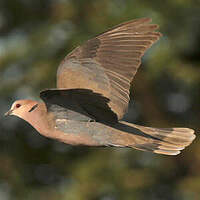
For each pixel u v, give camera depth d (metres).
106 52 8.07
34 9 18.56
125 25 8.06
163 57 16.77
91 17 17.45
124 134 8.03
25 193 17.97
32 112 8.45
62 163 18.02
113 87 7.91
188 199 17.53
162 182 17.72
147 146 8.00
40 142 18.61
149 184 17.05
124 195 16.91
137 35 7.98
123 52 7.98
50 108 7.86
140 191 17.28
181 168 18.05
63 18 17.77
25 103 8.53
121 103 7.84
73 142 8.17
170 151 8.01
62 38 17.33
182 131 8.16
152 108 18.39
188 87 18.33
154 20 16.56
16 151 18.52
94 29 17.02
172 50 16.91
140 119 18.52
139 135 8.05
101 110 7.80
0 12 18.55
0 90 17.25
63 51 17.09
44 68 16.94
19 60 17.31
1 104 18.02
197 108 19.00
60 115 8.04
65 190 17.20
